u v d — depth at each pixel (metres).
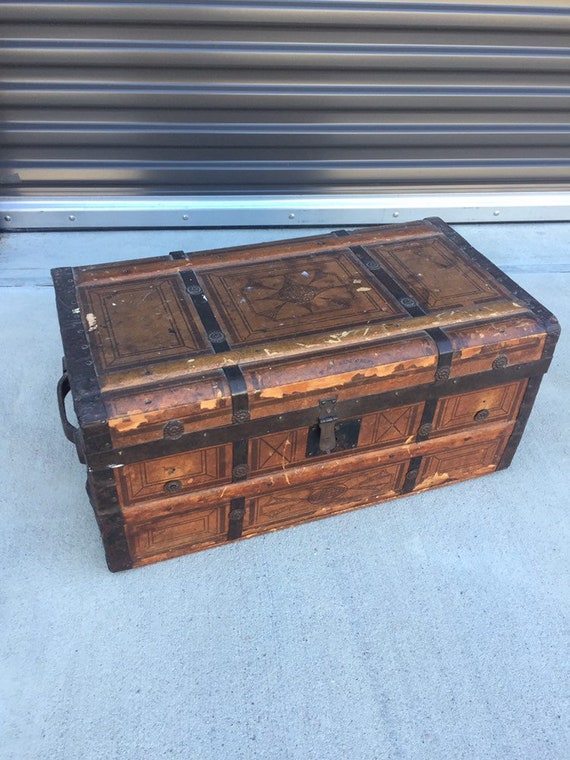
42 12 2.64
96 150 3.06
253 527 1.95
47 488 2.08
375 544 1.98
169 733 1.53
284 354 1.71
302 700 1.61
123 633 1.72
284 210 3.36
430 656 1.71
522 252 3.41
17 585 1.81
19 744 1.50
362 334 1.79
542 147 3.40
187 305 1.89
